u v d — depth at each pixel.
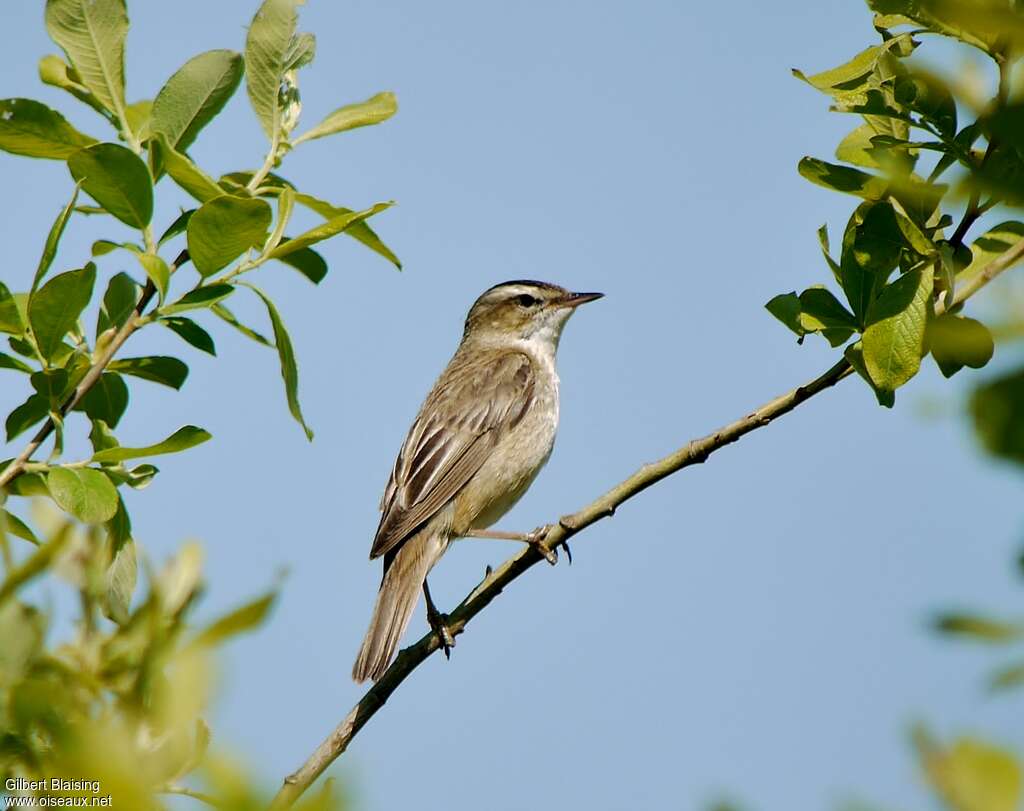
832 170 8.47
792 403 9.95
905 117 8.09
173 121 9.52
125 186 8.91
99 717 5.34
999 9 3.43
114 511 8.23
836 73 8.62
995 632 4.32
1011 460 3.46
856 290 9.13
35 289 8.67
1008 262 7.80
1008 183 3.87
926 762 4.20
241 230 8.79
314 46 9.90
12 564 5.38
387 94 10.05
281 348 9.12
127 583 8.39
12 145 9.18
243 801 4.81
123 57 9.59
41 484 8.85
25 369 9.02
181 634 5.57
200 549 6.05
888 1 7.04
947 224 8.46
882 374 8.05
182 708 5.34
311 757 9.45
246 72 9.77
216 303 9.02
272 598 5.59
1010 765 4.12
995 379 3.46
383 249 10.06
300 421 9.16
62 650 5.57
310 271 10.46
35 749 4.97
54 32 9.50
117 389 10.16
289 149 9.83
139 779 4.87
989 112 3.43
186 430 8.69
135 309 9.19
